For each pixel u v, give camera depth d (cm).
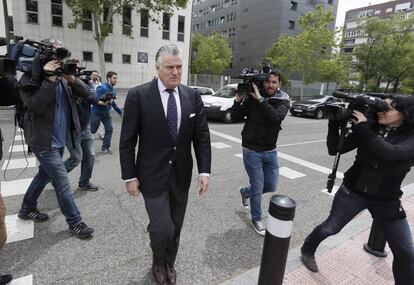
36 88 276
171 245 256
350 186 247
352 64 3241
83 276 261
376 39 3047
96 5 1639
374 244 307
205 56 3781
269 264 210
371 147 213
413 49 2902
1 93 240
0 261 273
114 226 346
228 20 5512
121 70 2381
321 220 407
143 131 232
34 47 277
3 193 416
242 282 258
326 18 2564
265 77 323
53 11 2072
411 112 210
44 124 288
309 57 2592
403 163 220
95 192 439
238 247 322
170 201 247
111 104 631
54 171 299
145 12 1898
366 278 272
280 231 203
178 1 1808
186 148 241
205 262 293
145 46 2425
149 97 228
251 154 337
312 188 533
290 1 4353
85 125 397
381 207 235
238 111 339
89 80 392
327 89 3384
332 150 260
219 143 856
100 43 1748
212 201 441
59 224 341
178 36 2542
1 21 1967
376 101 215
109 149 686
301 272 275
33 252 289
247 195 407
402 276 240
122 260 285
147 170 234
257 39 4809
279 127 335
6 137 746
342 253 308
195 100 246
